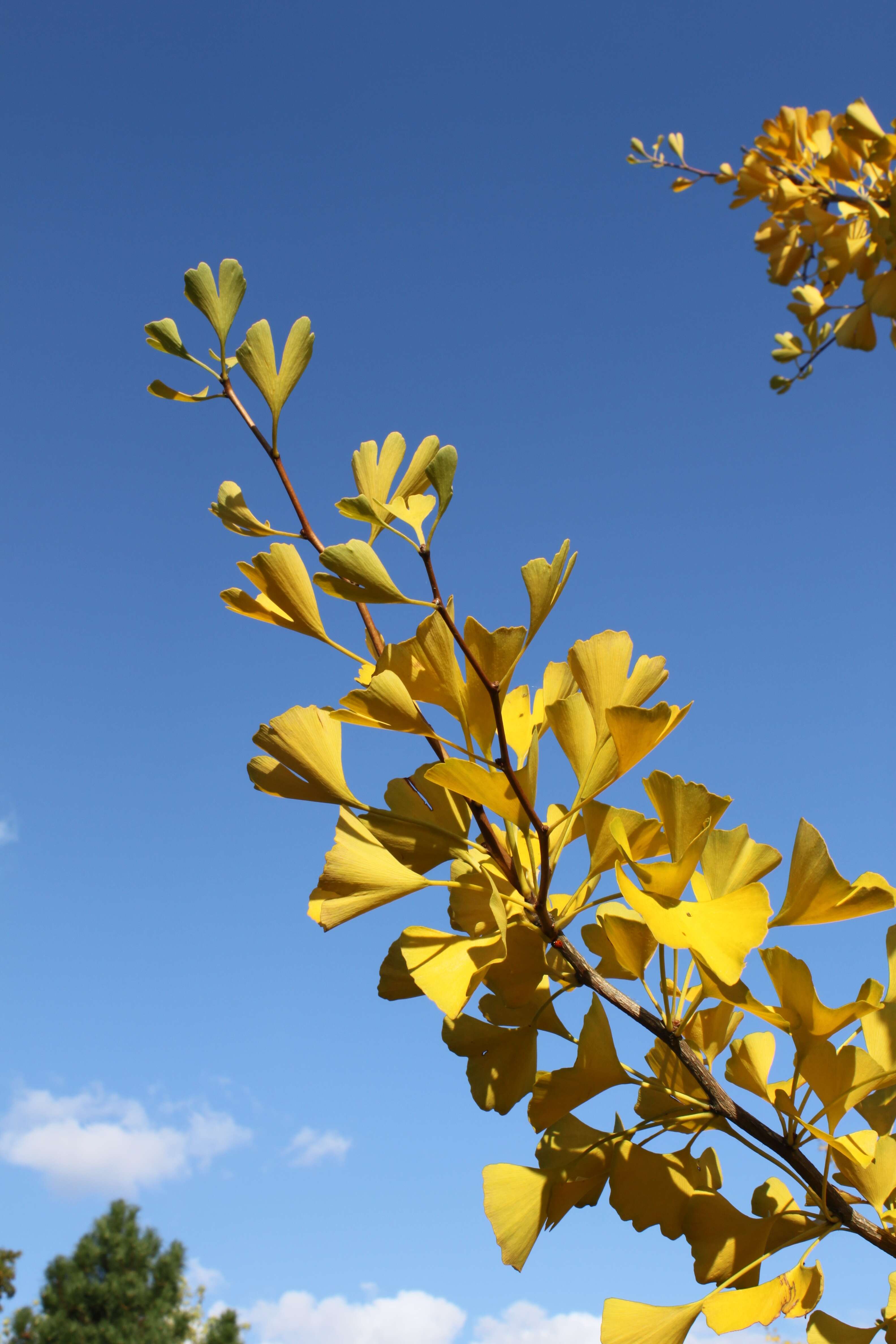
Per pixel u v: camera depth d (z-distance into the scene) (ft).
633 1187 2.63
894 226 4.06
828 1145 2.56
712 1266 2.58
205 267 2.86
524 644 2.58
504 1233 2.54
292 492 2.83
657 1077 2.78
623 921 2.67
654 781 2.53
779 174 4.78
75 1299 24.21
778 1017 2.53
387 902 2.61
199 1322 25.44
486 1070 2.73
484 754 2.70
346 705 2.62
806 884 2.55
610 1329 2.45
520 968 2.69
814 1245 2.50
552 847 2.81
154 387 2.85
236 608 2.78
